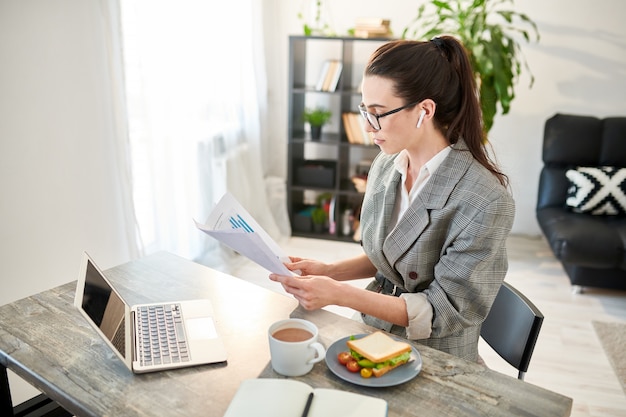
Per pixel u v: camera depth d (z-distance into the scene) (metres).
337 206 4.09
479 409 1.13
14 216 2.17
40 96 2.22
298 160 4.20
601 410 2.36
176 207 3.10
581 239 3.27
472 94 1.43
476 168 1.41
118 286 1.57
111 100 2.51
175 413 1.10
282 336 1.24
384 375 1.21
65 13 2.28
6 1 2.04
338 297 1.37
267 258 1.30
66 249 2.43
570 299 3.31
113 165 2.62
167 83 2.89
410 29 4.13
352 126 3.98
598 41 3.95
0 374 1.41
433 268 1.49
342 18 4.20
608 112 4.05
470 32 3.48
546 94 4.09
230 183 3.62
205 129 3.34
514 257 3.89
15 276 2.21
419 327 1.40
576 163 3.85
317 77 4.31
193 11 3.08
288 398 1.08
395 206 1.57
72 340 1.33
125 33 2.60
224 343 1.33
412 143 1.42
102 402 1.13
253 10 3.80
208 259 3.43
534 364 2.67
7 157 2.12
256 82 3.92
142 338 1.32
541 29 3.98
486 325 1.67
